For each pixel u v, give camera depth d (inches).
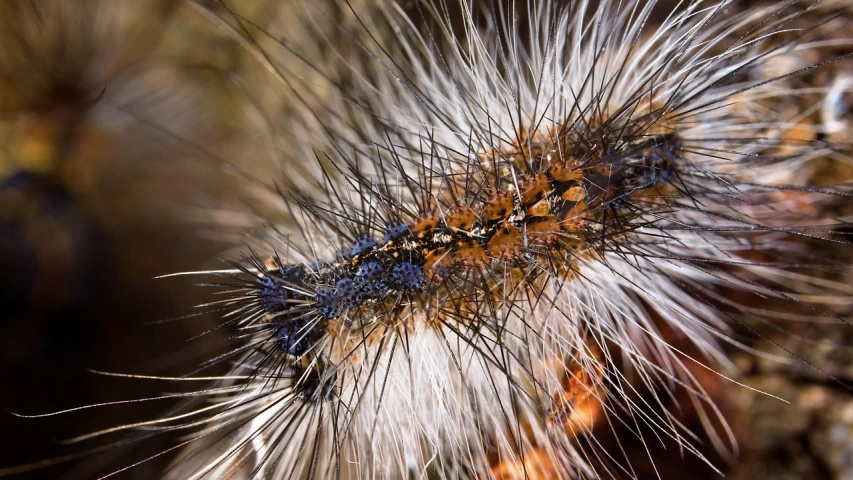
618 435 6.9
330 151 7.3
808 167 7.0
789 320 7.0
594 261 6.7
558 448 6.8
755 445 7.0
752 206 7.0
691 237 6.8
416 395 6.7
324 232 6.8
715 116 6.9
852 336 6.9
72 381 7.5
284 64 7.5
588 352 6.8
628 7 6.9
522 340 6.7
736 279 6.9
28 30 7.6
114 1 7.7
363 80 7.2
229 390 6.7
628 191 6.6
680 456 6.9
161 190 7.7
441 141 6.9
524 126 6.8
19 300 7.5
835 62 7.0
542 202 6.5
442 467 6.8
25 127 7.6
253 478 6.7
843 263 6.9
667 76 6.8
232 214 7.7
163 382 7.5
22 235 7.6
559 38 6.9
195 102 7.8
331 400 6.6
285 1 7.5
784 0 7.0
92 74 7.7
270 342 6.7
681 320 7.0
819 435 6.9
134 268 7.6
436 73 7.2
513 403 6.6
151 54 7.7
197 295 7.6
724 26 7.1
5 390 7.4
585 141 6.6
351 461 6.7
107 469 7.4
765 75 7.0
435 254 6.5
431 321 6.6
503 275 6.6
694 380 6.8
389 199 6.7
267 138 7.6
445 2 7.2
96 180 7.7
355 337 6.6
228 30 7.6
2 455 7.4
